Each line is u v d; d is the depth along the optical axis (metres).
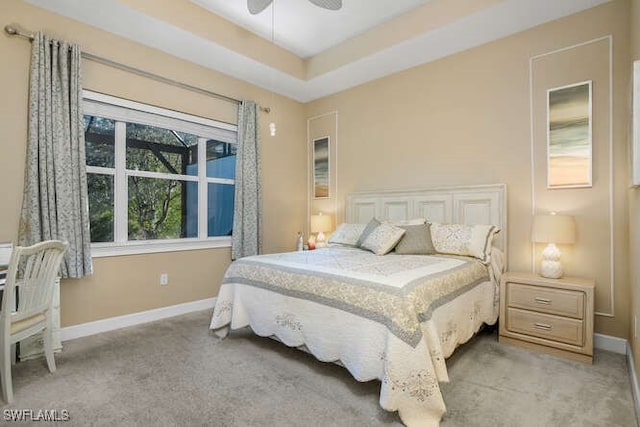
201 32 3.15
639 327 1.86
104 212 3.11
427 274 2.13
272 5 3.11
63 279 2.78
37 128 2.58
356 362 1.86
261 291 2.53
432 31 3.05
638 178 1.57
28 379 2.11
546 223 2.63
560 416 1.72
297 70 4.11
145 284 3.32
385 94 4.06
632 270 2.25
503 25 2.96
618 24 2.58
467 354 2.49
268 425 1.65
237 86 4.11
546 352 2.50
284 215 4.67
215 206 4.05
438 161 3.59
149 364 2.32
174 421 1.68
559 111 2.84
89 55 2.90
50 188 2.61
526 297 2.60
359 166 4.33
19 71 2.56
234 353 2.51
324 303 2.09
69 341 2.76
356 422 1.67
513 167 3.09
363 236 3.50
